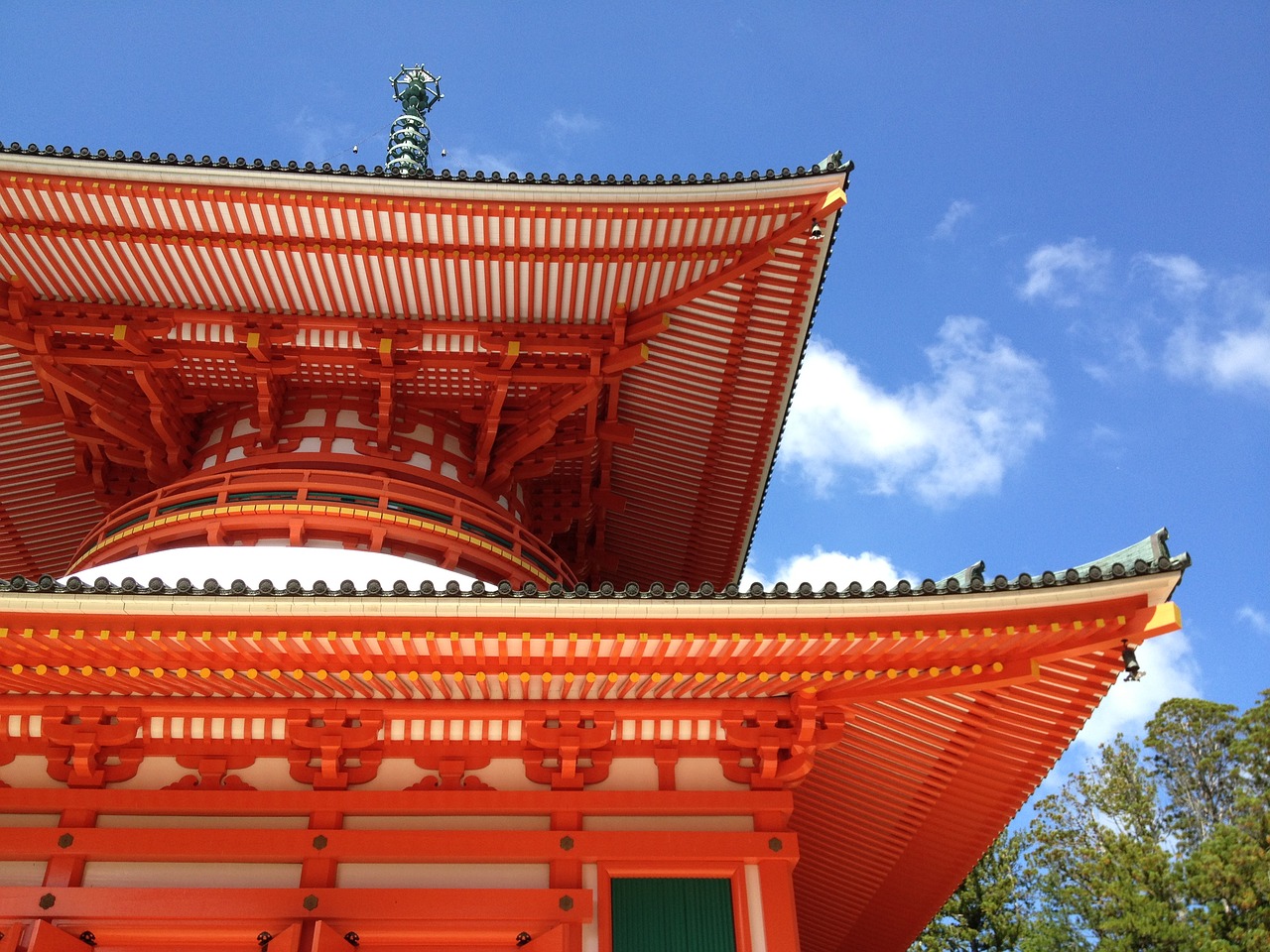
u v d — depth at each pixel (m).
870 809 14.63
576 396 17.88
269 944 11.35
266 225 15.91
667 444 20.33
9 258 16.41
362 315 17.39
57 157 14.90
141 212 15.69
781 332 18.17
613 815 12.51
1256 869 33.84
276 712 12.49
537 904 11.70
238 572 15.51
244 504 16.58
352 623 11.05
